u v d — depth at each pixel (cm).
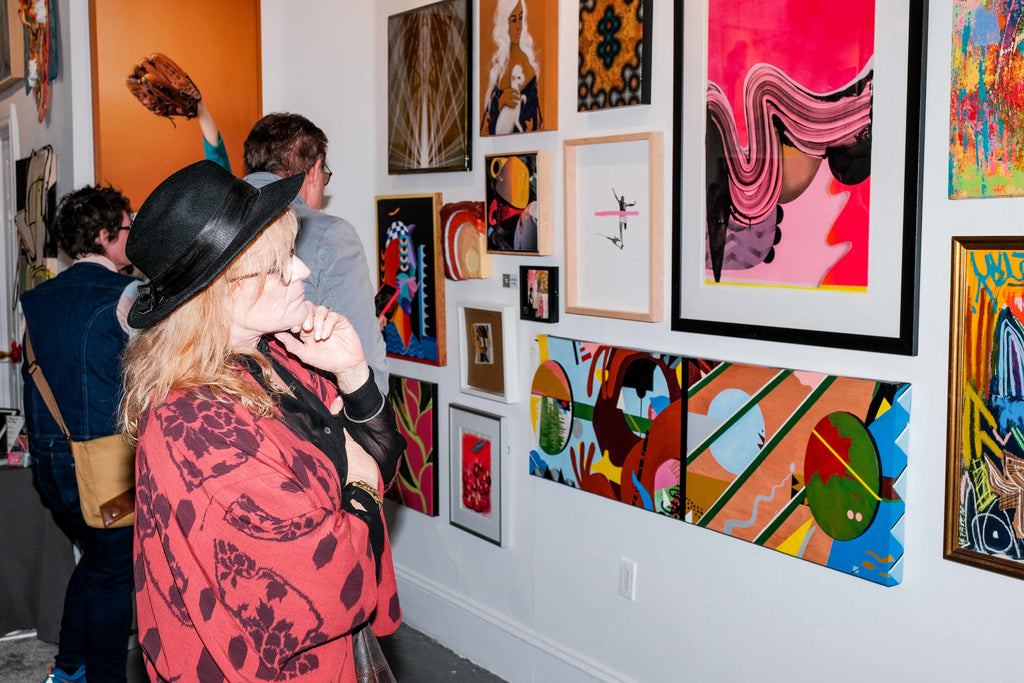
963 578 178
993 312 167
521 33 264
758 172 206
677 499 231
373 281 347
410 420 331
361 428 149
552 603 281
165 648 122
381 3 326
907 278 179
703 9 215
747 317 212
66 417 255
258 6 372
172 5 349
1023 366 163
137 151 345
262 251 123
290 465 124
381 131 333
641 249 237
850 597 199
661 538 242
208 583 117
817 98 192
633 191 238
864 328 188
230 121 370
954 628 180
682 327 227
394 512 351
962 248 171
